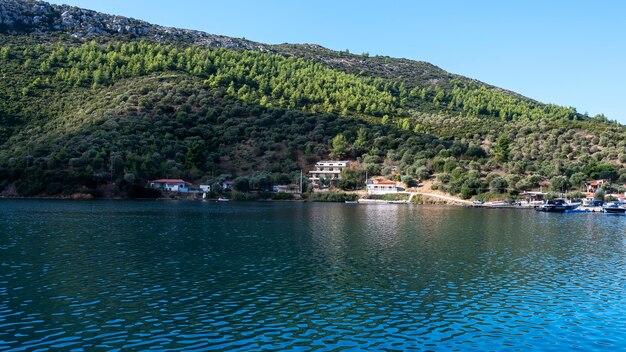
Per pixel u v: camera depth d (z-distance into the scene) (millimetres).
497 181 172625
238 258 56688
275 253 60406
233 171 192875
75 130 185375
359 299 40844
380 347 31016
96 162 169000
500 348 31281
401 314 37281
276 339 31891
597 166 177125
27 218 94750
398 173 198500
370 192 188375
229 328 33625
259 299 40250
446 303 40250
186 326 33781
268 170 195000
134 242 66875
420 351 30531
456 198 173625
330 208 144125
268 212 123062
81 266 50562
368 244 69000
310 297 41125
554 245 70750
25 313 35594
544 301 41125
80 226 83000
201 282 45156
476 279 48438
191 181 187375
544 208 145125
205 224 90938
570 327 35062
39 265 50594
